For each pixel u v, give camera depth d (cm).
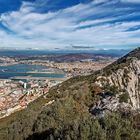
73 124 1558
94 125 1418
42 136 2464
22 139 3269
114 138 1320
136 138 1348
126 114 1838
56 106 3978
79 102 4534
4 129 3809
